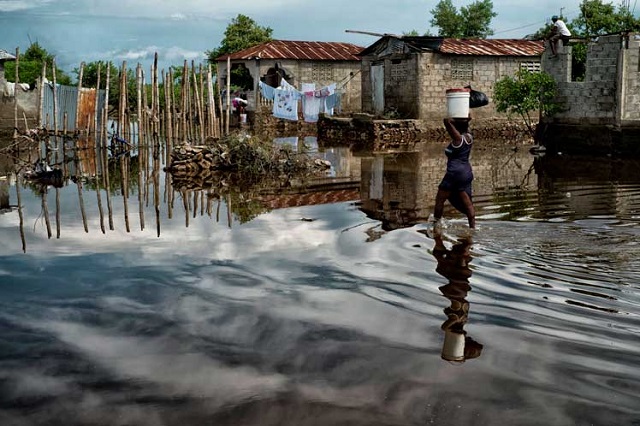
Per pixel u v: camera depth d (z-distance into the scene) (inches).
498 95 886.4
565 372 170.4
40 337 197.8
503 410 151.3
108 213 406.6
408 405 153.9
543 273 255.4
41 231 351.3
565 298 226.8
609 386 162.7
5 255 297.3
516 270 259.9
